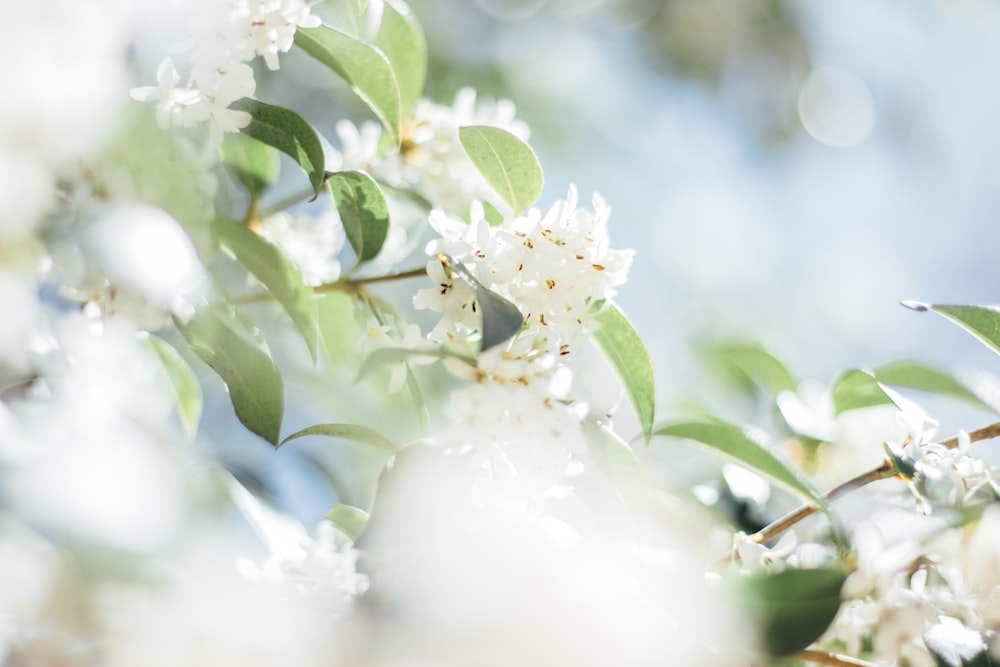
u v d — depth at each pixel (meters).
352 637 0.50
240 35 0.52
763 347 0.65
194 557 0.51
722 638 0.51
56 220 0.50
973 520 0.51
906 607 0.51
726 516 0.60
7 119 0.48
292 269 0.54
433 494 0.51
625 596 0.50
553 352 0.52
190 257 0.51
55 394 0.52
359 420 0.64
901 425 0.54
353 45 0.56
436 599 0.50
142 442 0.52
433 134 0.58
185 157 0.52
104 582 0.50
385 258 0.58
